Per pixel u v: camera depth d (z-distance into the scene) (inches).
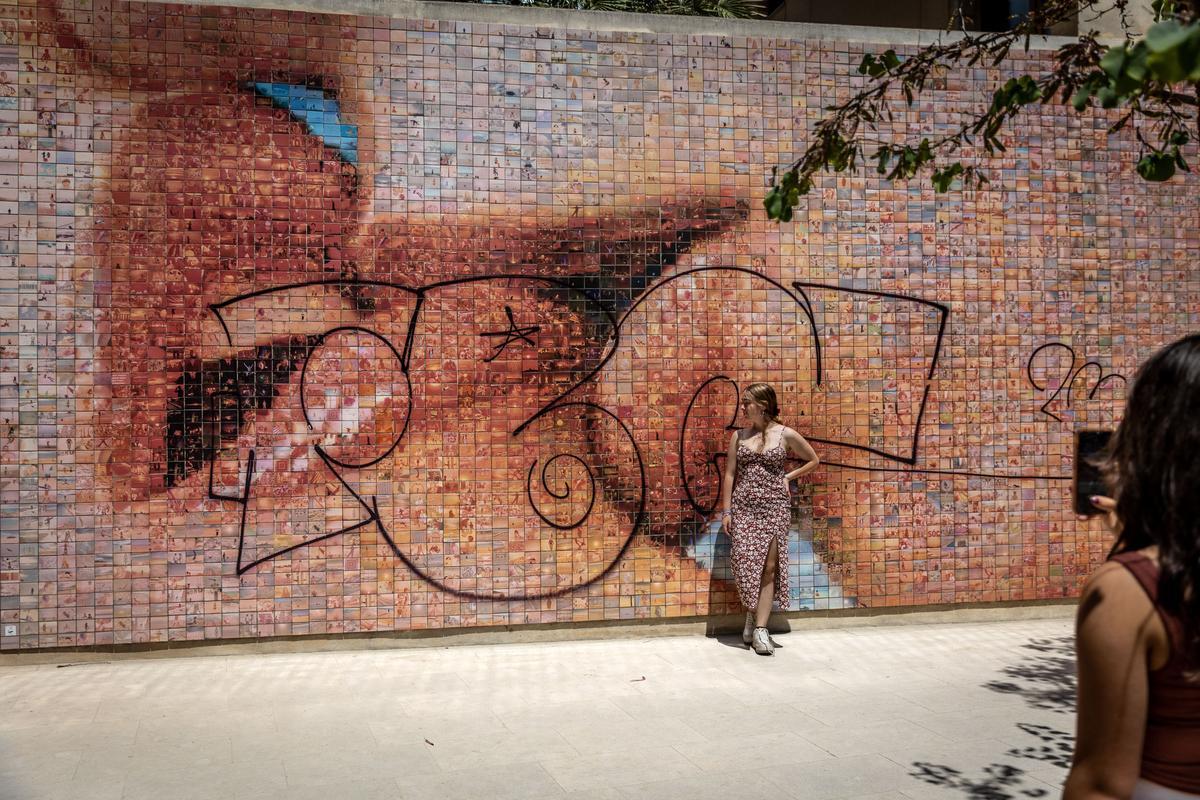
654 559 275.3
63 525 245.6
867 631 283.7
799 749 188.4
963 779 173.3
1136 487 72.0
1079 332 299.4
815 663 251.4
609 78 273.7
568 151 271.3
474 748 188.1
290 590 255.9
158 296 249.9
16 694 221.5
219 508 252.4
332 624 257.6
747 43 281.1
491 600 265.9
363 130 260.4
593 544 271.7
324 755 184.1
